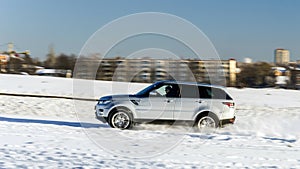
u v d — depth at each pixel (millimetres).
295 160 7762
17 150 7555
